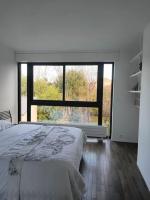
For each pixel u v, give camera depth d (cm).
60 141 262
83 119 509
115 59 459
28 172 184
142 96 297
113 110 474
